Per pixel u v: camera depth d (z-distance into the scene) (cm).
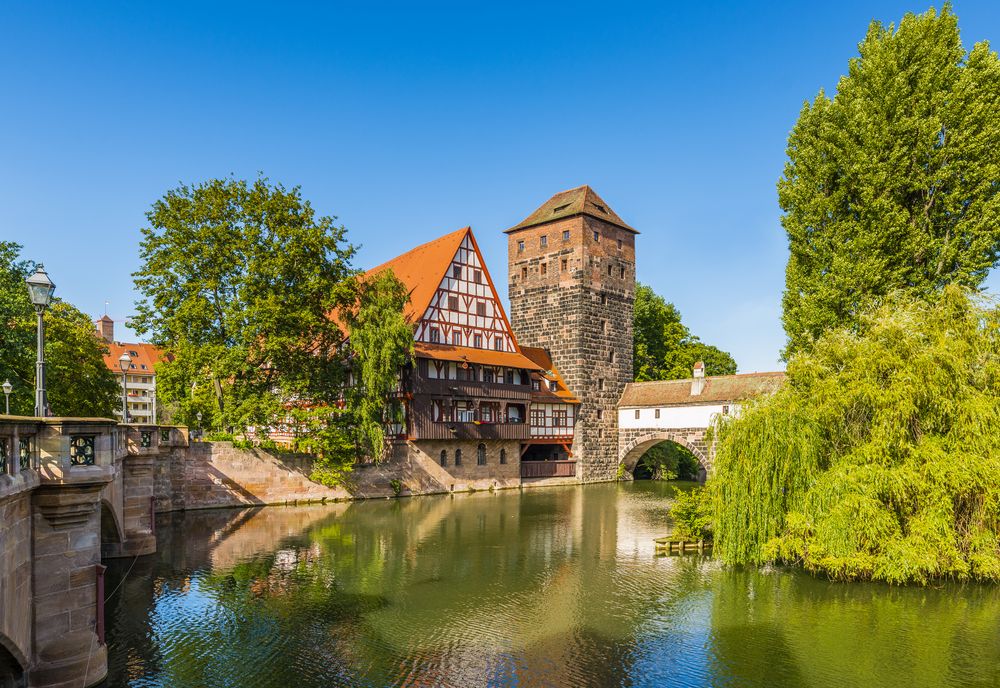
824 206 3047
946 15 2895
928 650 1405
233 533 2688
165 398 4316
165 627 1525
